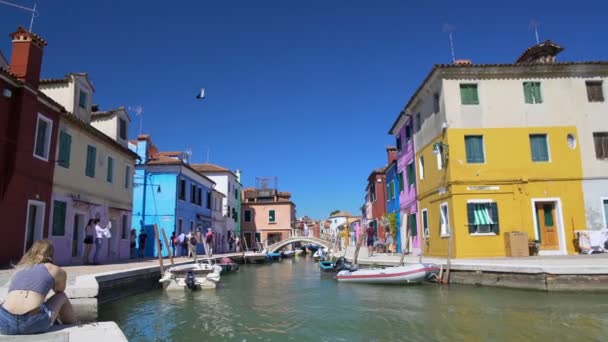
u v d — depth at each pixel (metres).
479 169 18.62
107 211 20.70
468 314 10.12
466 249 17.92
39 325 4.87
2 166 13.47
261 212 58.22
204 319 10.34
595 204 18.69
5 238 13.34
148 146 31.81
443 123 19.06
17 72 14.49
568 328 8.53
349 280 18.41
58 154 16.45
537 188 18.61
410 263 17.95
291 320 10.20
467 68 19.28
